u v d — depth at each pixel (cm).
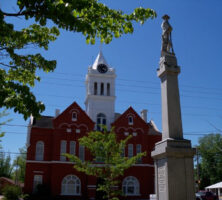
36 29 880
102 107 4622
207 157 6359
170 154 1312
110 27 774
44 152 3997
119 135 4272
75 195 3859
